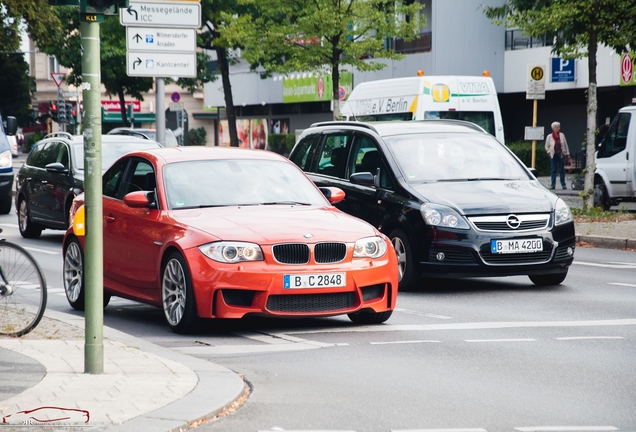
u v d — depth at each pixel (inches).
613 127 1146.0
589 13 1035.3
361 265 468.8
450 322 497.0
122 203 532.1
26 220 965.2
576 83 1847.9
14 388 328.2
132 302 581.9
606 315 514.9
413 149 658.2
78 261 545.0
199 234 462.6
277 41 1642.5
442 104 1194.0
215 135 3718.0
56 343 409.1
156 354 394.9
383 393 344.5
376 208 634.8
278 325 492.7
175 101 1907.0
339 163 698.2
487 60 2012.8
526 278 676.1
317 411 317.7
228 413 313.1
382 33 1617.9
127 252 514.6
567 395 341.1
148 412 299.6
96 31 347.9
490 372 378.9
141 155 538.3
